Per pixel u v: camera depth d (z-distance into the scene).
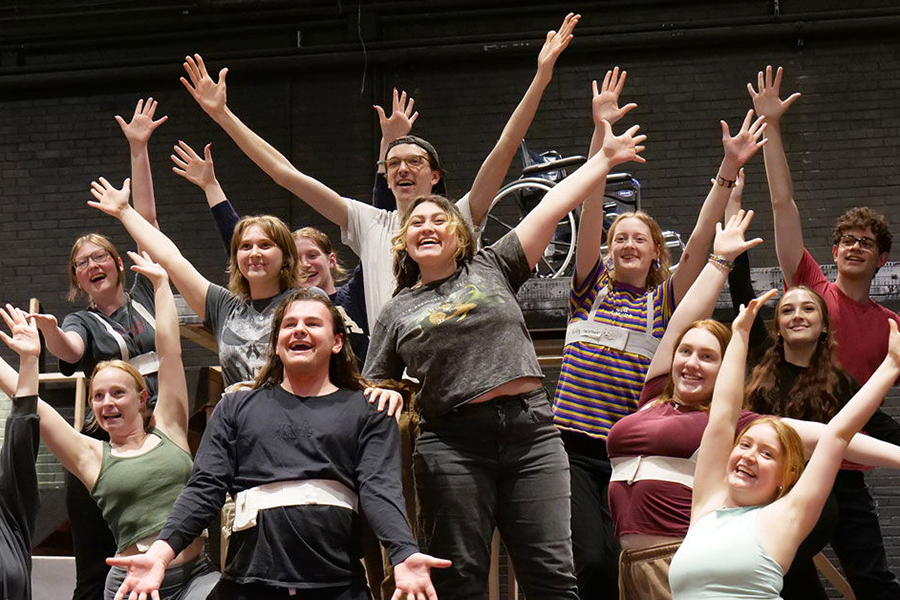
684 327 3.63
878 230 4.34
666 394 3.59
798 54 8.50
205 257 8.84
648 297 3.95
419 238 3.23
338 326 3.27
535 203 6.57
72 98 9.22
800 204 8.33
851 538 3.81
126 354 4.53
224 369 3.72
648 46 8.59
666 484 3.40
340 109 8.95
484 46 8.73
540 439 3.14
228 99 9.06
